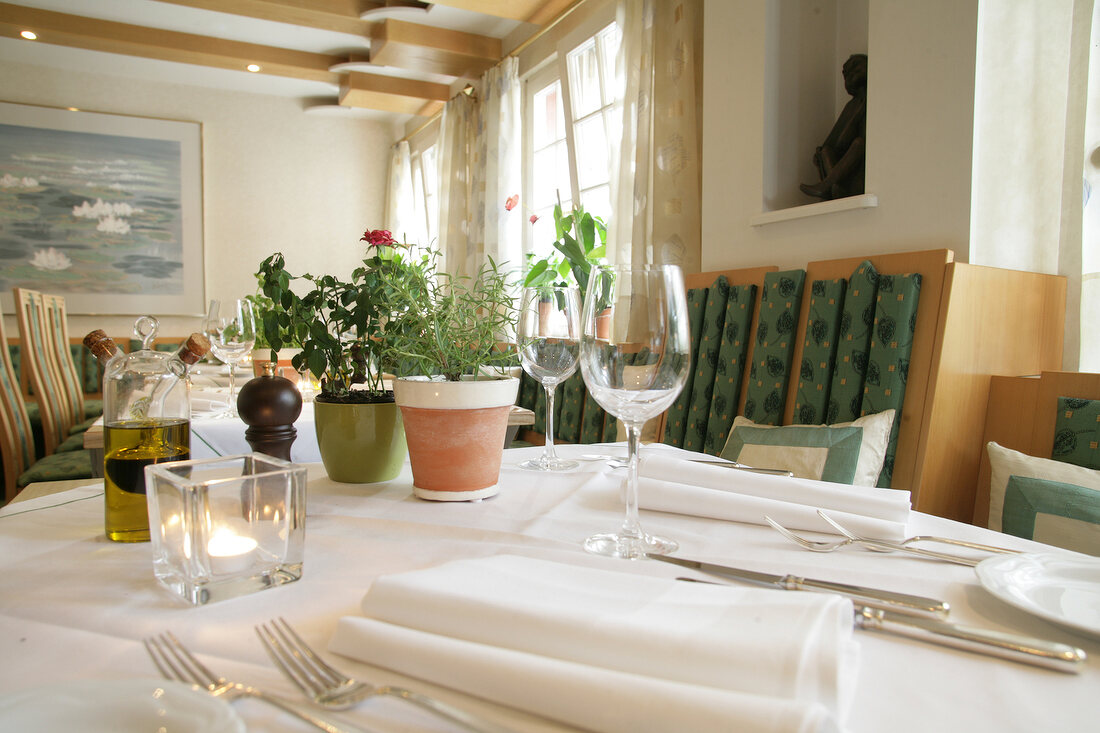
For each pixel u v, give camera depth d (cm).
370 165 626
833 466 150
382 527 69
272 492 53
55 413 305
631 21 292
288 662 40
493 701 36
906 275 166
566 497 82
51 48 486
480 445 79
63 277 525
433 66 451
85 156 528
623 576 45
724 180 244
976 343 162
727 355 214
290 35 470
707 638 35
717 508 73
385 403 87
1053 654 40
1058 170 176
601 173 356
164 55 475
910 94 183
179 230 557
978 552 62
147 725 31
